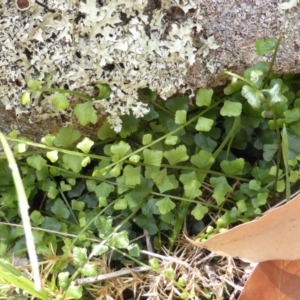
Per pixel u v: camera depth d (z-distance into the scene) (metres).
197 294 0.23
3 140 0.17
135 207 0.24
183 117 0.22
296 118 0.22
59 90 0.21
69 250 0.23
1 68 0.21
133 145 0.25
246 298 0.20
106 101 0.22
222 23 0.22
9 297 0.22
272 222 0.19
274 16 0.22
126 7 0.21
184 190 0.23
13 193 0.24
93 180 0.24
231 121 0.24
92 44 0.21
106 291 0.23
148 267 0.22
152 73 0.22
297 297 0.20
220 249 0.20
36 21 0.21
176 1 0.21
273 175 0.23
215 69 0.22
